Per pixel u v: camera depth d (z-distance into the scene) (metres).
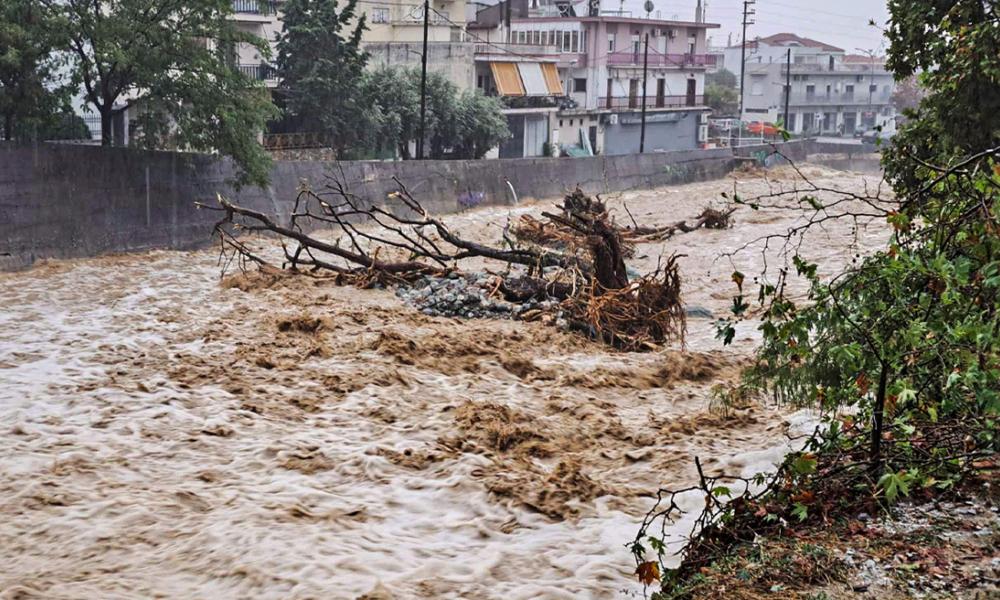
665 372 17.31
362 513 10.62
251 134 30.31
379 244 32.72
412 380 16.30
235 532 9.88
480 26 70.00
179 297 23.30
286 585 8.83
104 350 17.84
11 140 27.41
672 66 77.38
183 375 16.20
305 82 45.91
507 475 11.61
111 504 10.65
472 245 24.02
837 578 7.74
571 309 21.12
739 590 7.80
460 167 42.34
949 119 20.66
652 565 8.08
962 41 20.17
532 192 46.47
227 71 29.22
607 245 20.75
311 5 46.81
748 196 50.88
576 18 71.06
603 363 17.95
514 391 16.03
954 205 9.84
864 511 8.80
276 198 33.69
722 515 9.23
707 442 13.05
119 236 28.50
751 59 105.31
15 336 18.86
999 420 9.16
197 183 31.02
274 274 24.77
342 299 22.92
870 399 9.66
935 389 9.87
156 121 29.89
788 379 10.40
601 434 13.71
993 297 9.30
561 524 10.44
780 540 8.51
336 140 47.47
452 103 53.06
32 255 26.14
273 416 14.19
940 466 9.06
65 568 9.26
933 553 7.89
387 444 12.91
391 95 50.78
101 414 13.97
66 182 27.02
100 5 28.83
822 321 9.78
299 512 10.52
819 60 103.88
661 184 55.84
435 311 21.89
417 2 63.12
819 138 90.19
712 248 33.50
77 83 28.53
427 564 9.28
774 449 12.40
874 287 9.74
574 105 69.25
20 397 14.74
